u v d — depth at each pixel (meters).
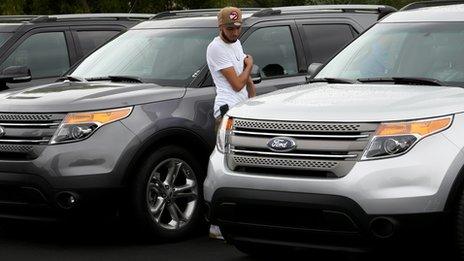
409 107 7.79
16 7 27.36
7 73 12.38
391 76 9.06
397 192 7.52
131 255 9.38
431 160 7.57
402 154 7.60
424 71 8.94
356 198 7.56
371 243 7.63
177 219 10.03
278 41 11.33
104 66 11.33
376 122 7.70
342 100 8.15
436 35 9.23
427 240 7.63
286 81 11.15
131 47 11.47
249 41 11.08
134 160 9.64
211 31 11.20
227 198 8.15
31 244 10.02
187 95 10.21
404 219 7.53
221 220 8.29
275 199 7.87
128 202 9.70
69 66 13.69
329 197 7.65
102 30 14.09
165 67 10.84
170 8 30.17
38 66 13.46
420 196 7.50
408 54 9.18
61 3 28.92
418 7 10.11
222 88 10.12
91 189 9.45
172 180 10.00
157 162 9.84
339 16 11.97
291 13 11.69
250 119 8.23
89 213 9.61
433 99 7.98
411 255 8.83
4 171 9.70
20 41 13.41
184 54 10.91
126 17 14.37
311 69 9.69
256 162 8.08
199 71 10.55
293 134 7.94
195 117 10.14
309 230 7.80
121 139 9.59
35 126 9.70
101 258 9.28
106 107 9.66
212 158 8.50
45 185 9.50
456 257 7.76
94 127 9.57
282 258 9.06
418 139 7.63
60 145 9.53
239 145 8.23
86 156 9.48
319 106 8.04
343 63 9.52
